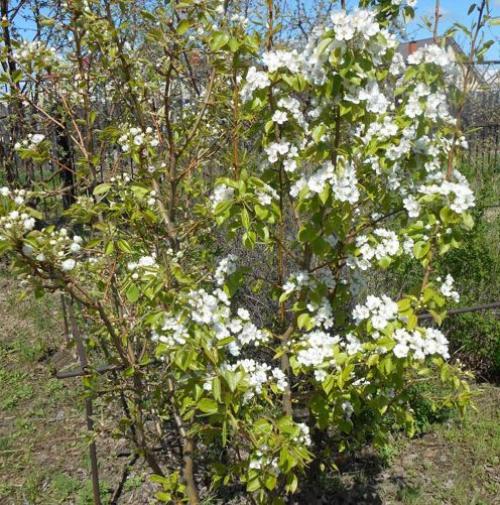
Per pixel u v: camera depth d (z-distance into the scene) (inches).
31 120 157.6
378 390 83.8
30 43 96.9
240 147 112.4
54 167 181.8
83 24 90.8
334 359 75.9
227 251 133.5
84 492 109.3
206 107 101.7
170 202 100.2
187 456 94.1
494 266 149.4
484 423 131.0
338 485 111.6
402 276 141.3
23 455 120.7
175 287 75.0
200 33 82.6
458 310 128.3
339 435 105.7
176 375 72.4
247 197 72.0
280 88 75.0
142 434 93.1
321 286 80.1
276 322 114.7
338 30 67.5
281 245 83.4
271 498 89.4
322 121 75.5
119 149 125.7
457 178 78.9
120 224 101.5
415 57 73.5
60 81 103.6
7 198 65.7
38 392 143.9
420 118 75.4
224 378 68.7
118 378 101.6
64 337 168.7
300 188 73.0
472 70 77.2
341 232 77.6
